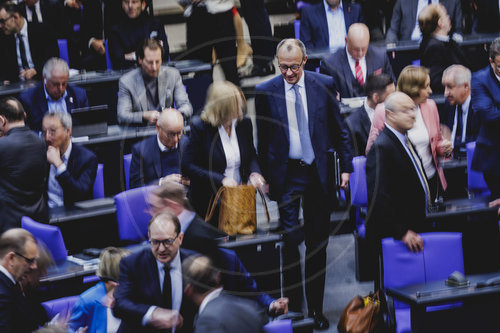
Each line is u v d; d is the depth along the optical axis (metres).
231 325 8.54
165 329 10.51
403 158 12.71
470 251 14.20
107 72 19.55
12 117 14.19
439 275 12.34
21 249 11.22
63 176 14.83
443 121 16.53
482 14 22.23
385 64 18.31
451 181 15.97
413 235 12.34
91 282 13.18
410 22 21.67
